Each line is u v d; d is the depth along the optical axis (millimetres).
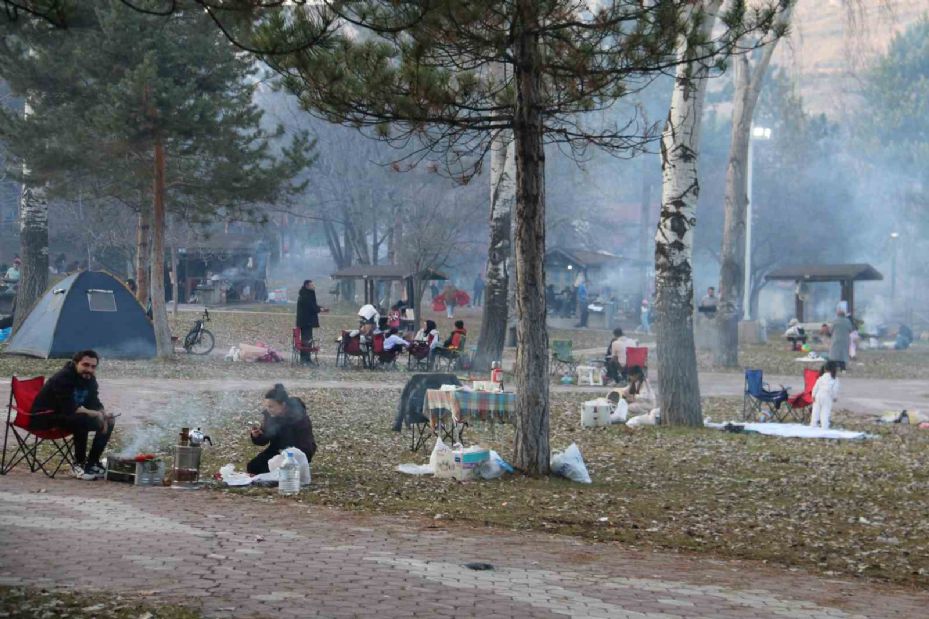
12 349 27203
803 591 8148
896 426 21516
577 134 13555
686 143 19375
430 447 15680
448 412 15594
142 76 24578
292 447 12367
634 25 12062
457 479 13055
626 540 10000
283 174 28484
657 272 20000
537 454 13602
